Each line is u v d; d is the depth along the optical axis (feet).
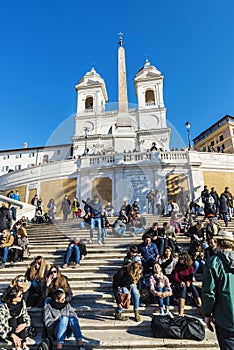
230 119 153.99
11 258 19.48
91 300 14.43
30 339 11.16
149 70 114.73
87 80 115.96
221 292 7.10
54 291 10.98
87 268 17.67
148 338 10.81
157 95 110.22
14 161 125.08
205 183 53.93
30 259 20.33
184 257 13.92
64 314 10.62
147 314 13.15
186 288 13.51
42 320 10.71
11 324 10.66
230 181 55.77
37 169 63.72
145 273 15.72
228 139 148.56
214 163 56.03
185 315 12.73
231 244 7.57
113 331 11.68
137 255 15.11
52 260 19.95
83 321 12.37
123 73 70.54
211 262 7.44
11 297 10.98
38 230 30.83
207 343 10.30
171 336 10.65
